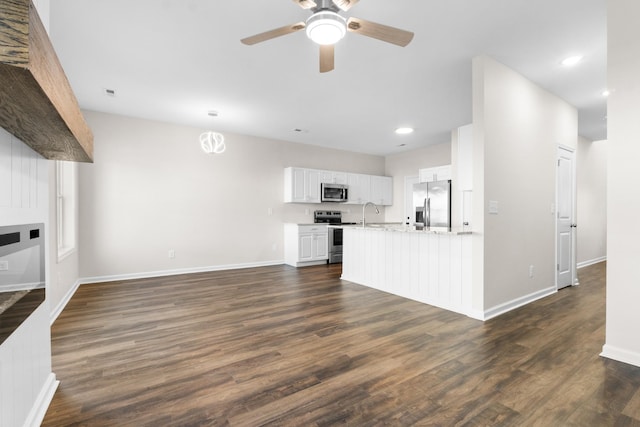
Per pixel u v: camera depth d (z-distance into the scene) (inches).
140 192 189.8
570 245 171.3
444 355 88.7
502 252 126.3
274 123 200.8
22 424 53.7
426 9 90.0
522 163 135.6
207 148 213.0
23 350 54.7
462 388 72.1
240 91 148.4
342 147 271.7
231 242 223.0
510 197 129.6
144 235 191.2
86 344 95.7
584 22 96.4
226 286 170.9
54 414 62.6
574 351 90.7
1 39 25.9
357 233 180.4
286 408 65.0
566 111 164.9
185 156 205.0
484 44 109.1
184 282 179.5
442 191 197.0
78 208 171.3
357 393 70.3
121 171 184.1
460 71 129.0
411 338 100.8
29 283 56.6
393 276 157.2
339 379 76.1
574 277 173.8
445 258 132.9
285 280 186.7
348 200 271.7
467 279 124.6
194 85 141.1
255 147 233.8
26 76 28.3
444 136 233.0
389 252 159.5
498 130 123.0
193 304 137.3
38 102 35.0
